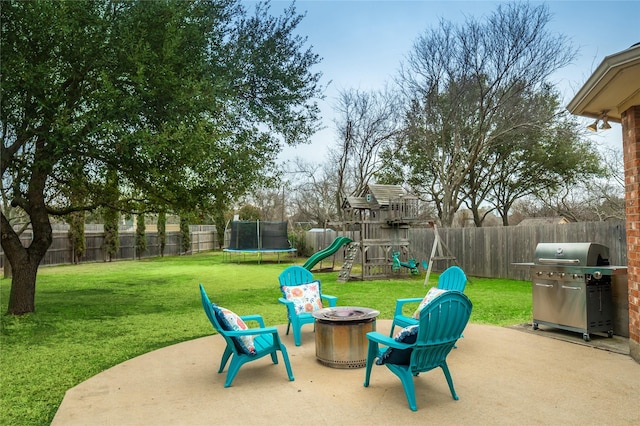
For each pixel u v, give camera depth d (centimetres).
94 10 672
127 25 670
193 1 754
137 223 2336
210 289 1082
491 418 304
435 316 321
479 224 2344
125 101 626
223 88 794
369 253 1684
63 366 450
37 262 729
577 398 340
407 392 323
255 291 1047
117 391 370
